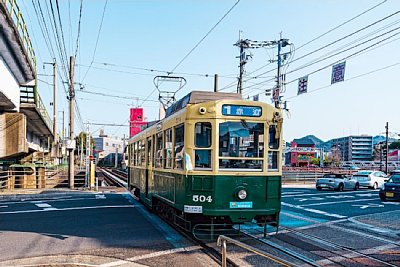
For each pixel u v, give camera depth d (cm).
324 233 1031
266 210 895
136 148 1706
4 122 2178
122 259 755
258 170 898
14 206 1594
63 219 1238
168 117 1084
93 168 2505
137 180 1644
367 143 11888
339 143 12569
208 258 757
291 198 2064
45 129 3362
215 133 879
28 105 2312
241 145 891
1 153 2159
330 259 762
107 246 859
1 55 1539
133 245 867
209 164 883
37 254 797
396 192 1916
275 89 2364
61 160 6166
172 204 992
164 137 1116
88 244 880
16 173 2680
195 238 907
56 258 765
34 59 2145
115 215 1320
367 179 2934
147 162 1397
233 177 880
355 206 1702
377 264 730
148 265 714
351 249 848
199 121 890
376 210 1562
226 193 873
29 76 2159
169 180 1037
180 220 988
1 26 1363
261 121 907
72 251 820
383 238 974
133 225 1121
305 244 888
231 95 990
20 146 2195
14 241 916
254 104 906
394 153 8812
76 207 1541
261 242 891
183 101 1012
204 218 928
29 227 1098
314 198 2077
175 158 986
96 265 714
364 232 1054
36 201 1788
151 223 1155
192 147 886
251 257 760
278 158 923
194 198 875
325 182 2722
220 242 556
